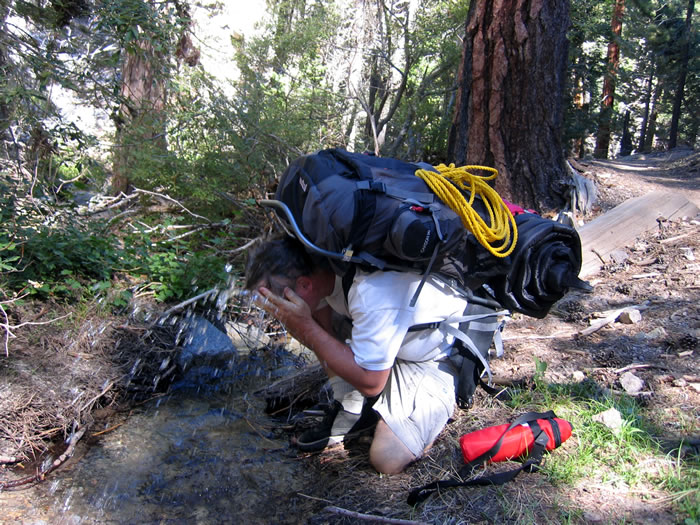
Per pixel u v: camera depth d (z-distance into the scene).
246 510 2.59
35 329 3.80
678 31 15.96
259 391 3.82
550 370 3.46
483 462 2.54
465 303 2.68
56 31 5.19
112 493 2.71
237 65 8.42
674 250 5.14
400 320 2.39
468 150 6.52
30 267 4.24
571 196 6.11
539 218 2.62
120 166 6.27
